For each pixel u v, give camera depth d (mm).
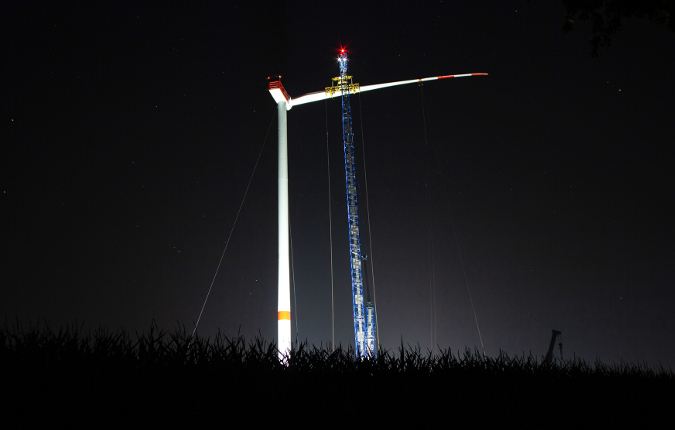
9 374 3244
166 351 3910
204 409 3264
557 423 4371
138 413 3141
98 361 3535
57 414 3021
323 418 3479
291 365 4293
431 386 4324
